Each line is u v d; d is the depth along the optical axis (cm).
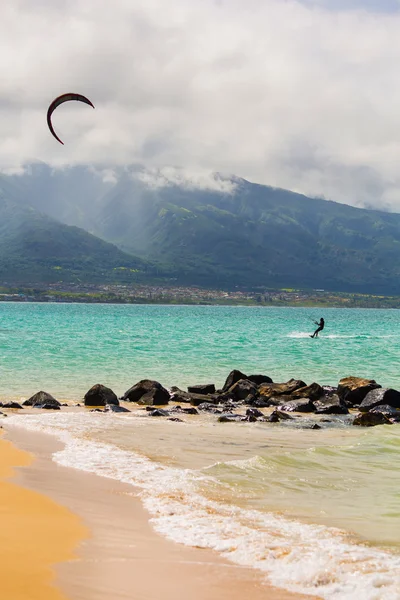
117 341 7544
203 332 10362
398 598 832
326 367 5338
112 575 868
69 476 1473
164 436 2164
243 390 3544
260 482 1516
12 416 2491
